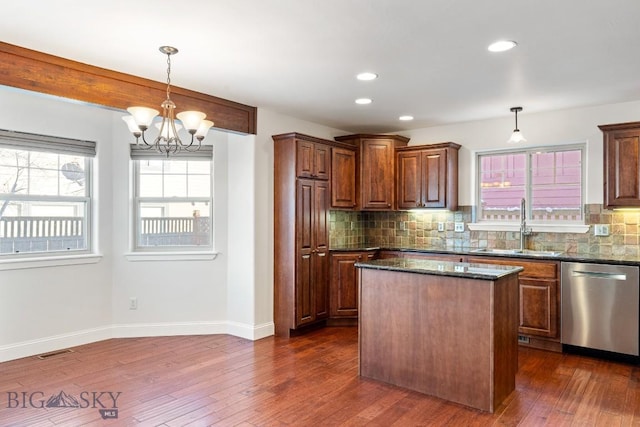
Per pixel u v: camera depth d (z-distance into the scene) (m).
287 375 3.41
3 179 3.87
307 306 4.62
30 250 4.00
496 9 2.33
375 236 5.93
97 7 2.30
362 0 2.23
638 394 3.07
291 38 2.72
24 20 2.45
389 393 3.06
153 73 3.38
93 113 4.32
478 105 4.35
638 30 2.59
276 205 4.62
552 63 3.16
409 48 2.88
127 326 4.48
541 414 2.75
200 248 4.69
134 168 4.58
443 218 5.37
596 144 4.37
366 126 5.42
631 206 3.94
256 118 4.45
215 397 2.99
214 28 2.57
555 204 4.71
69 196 4.26
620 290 3.73
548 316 4.08
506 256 4.33
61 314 4.10
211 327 4.62
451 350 2.94
